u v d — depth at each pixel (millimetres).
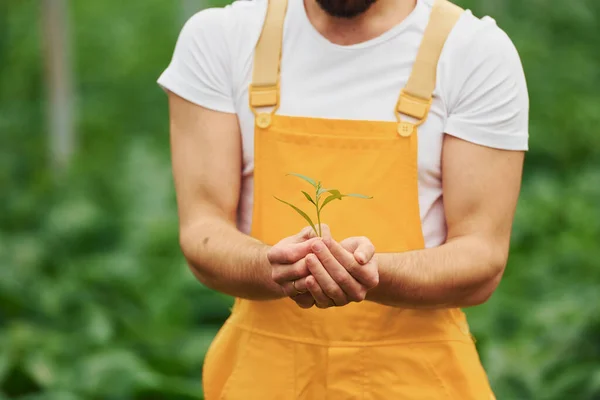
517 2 17188
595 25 17297
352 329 3289
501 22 16297
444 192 3289
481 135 3240
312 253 2947
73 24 16719
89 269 8859
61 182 11852
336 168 3264
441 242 3359
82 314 7664
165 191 11508
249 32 3369
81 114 14797
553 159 13047
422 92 3236
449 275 3141
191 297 8312
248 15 3398
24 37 16766
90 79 16344
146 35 17312
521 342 7273
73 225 10211
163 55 16672
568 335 6926
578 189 11531
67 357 6742
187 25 3457
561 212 10695
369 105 3262
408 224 3268
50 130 12969
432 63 3248
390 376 3301
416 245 3281
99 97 15844
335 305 3027
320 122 3268
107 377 6246
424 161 3258
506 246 3303
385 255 3111
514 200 3297
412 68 3260
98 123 14625
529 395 6398
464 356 3357
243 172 3408
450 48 3258
